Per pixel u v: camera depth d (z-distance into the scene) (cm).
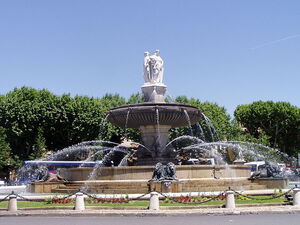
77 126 5066
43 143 4891
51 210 1549
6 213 1534
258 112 6356
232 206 1516
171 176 1939
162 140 2533
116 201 1673
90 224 1238
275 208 1498
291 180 4119
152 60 2602
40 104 5053
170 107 2389
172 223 1235
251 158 4769
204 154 2875
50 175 2311
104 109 5275
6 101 5041
